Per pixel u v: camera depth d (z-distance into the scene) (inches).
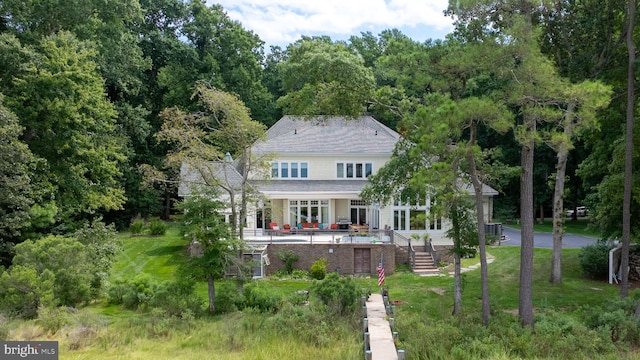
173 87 2017.7
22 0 1256.2
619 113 1027.9
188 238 873.5
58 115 1095.0
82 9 1342.3
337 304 770.8
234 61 2164.1
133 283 904.3
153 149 2113.7
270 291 886.4
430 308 844.0
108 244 1022.4
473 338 658.8
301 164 1518.2
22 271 767.7
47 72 1075.9
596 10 955.3
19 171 930.1
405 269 1240.8
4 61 1066.7
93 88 1243.8
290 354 614.5
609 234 1091.9
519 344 623.2
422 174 628.4
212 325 738.8
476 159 776.9
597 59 989.8
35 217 1026.7
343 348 629.6
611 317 704.4
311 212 1521.9
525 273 725.3
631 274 1090.1
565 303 880.3
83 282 840.9
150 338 696.4
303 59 957.2
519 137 657.0
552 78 645.9
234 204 1022.4
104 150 1285.7
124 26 1859.0
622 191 986.1
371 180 864.9
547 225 2107.5
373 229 1440.7
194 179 1205.1
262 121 2288.4
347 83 874.8
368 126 1648.6
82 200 1230.9
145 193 1963.6
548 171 2182.6
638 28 962.1
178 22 2217.0
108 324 743.1
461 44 754.8
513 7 706.2
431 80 756.0
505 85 706.8
